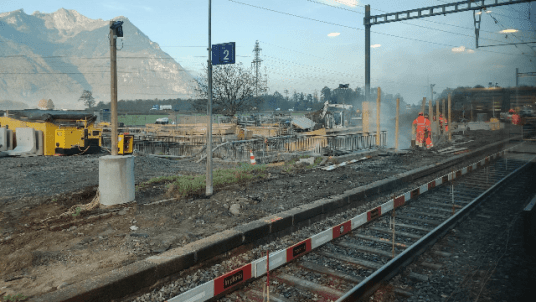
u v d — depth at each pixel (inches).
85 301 169.0
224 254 245.4
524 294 187.9
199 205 343.9
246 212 326.6
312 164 627.2
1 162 588.4
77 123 740.0
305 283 210.5
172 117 2090.3
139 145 924.6
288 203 356.5
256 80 1592.0
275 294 199.5
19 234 261.7
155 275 199.8
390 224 321.4
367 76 1102.4
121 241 254.7
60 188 411.2
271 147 762.2
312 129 1147.3
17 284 187.9
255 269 194.2
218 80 1544.0
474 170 562.3
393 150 832.9
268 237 282.5
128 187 339.0
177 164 669.9
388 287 203.6
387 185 455.5
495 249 245.8
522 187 325.4
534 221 220.1
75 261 219.8
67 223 288.0
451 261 238.2
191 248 227.3
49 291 180.2
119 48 346.0
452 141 1025.5
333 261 242.8
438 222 324.8
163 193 390.9
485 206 348.5
